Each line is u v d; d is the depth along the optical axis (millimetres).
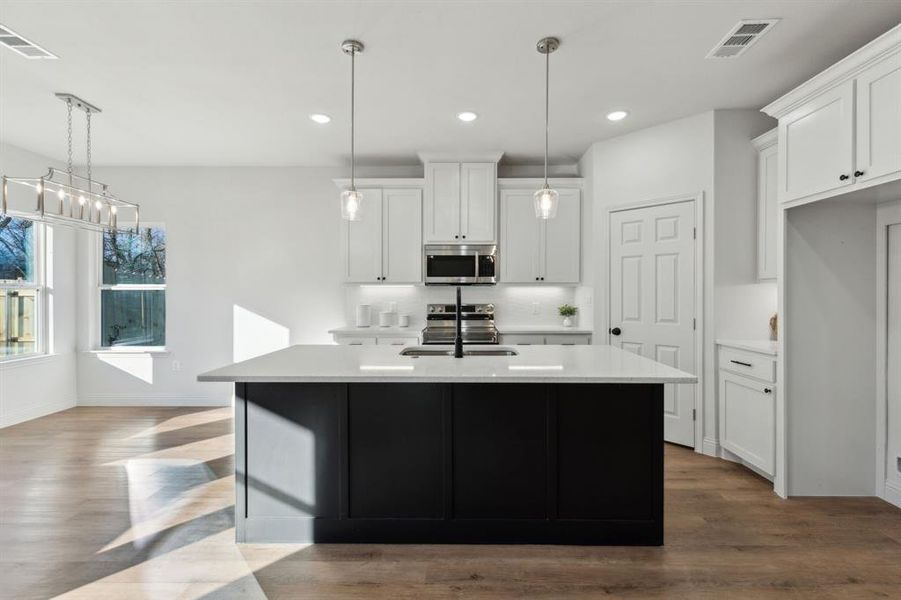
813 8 2234
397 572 1984
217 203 4914
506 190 4488
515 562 2057
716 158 3373
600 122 3635
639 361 2373
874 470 2676
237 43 2520
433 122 3670
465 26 2365
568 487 2201
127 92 3111
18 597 1810
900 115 2010
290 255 4930
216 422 4230
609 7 2219
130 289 5020
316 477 2219
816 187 2439
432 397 2217
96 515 2471
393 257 4555
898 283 2547
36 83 2977
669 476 3000
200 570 1991
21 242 4418
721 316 3367
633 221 3848
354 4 2189
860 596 1810
